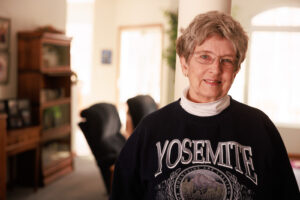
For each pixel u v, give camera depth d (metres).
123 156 1.04
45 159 4.26
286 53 6.21
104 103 3.06
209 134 0.94
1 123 3.33
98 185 4.30
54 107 4.43
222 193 0.90
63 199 3.80
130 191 1.03
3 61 3.97
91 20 9.27
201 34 0.91
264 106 6.36
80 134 7.48
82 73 9.38
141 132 1.00
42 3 4.68
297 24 6.12
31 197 3.83
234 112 0.97
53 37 4.22
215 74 0.92
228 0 1.99
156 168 0.95
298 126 6.06
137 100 3.43
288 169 0.98
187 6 2.01
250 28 6.19
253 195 0.90
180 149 0.94
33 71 4.07
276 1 6.03
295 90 6.24
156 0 7.36
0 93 3.95
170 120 0.98
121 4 7.91
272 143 0.96
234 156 0.92
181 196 0.92
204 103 0.94
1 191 3.37
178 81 2.07
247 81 6.29
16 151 3.64
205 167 0.91
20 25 4.26
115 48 8.05
